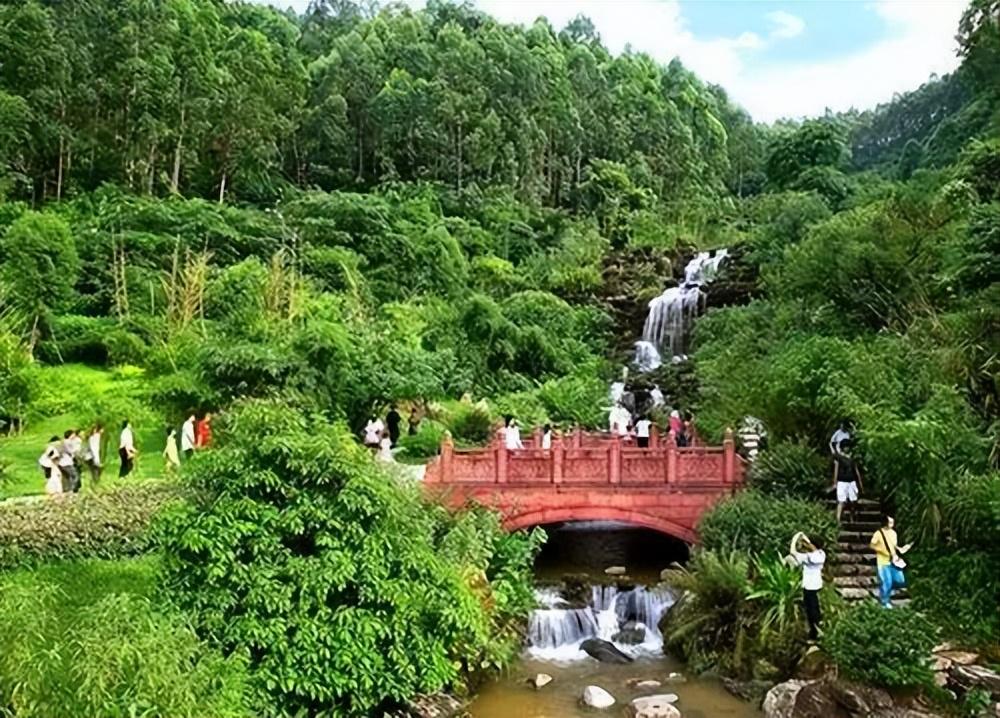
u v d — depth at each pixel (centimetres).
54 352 3184
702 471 1869
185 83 4891
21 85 4344
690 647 1592
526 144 5950
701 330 3569
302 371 2328
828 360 1916
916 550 1600
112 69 4678
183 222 4016
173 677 855
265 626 1110
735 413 2339
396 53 6575
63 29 4516
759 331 3056
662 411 3108
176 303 3306
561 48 7531
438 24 7356
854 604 1455
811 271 2442
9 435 2503
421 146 5884
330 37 7744
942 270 2023
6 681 794
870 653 1238
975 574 1466
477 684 1498
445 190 5550
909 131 7769
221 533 1132
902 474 1633
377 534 1216
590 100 6919
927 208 2331
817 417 1950
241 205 5016
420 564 1238
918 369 1880
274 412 1284
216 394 2288
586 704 1426
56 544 1425
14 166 4281
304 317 3022
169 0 5025
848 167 6425
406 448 2486
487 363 3497
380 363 2545
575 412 3145
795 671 1412
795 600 1477
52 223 3388
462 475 1875
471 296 3809
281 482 1178
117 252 3741
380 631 1162
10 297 3144
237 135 5128
